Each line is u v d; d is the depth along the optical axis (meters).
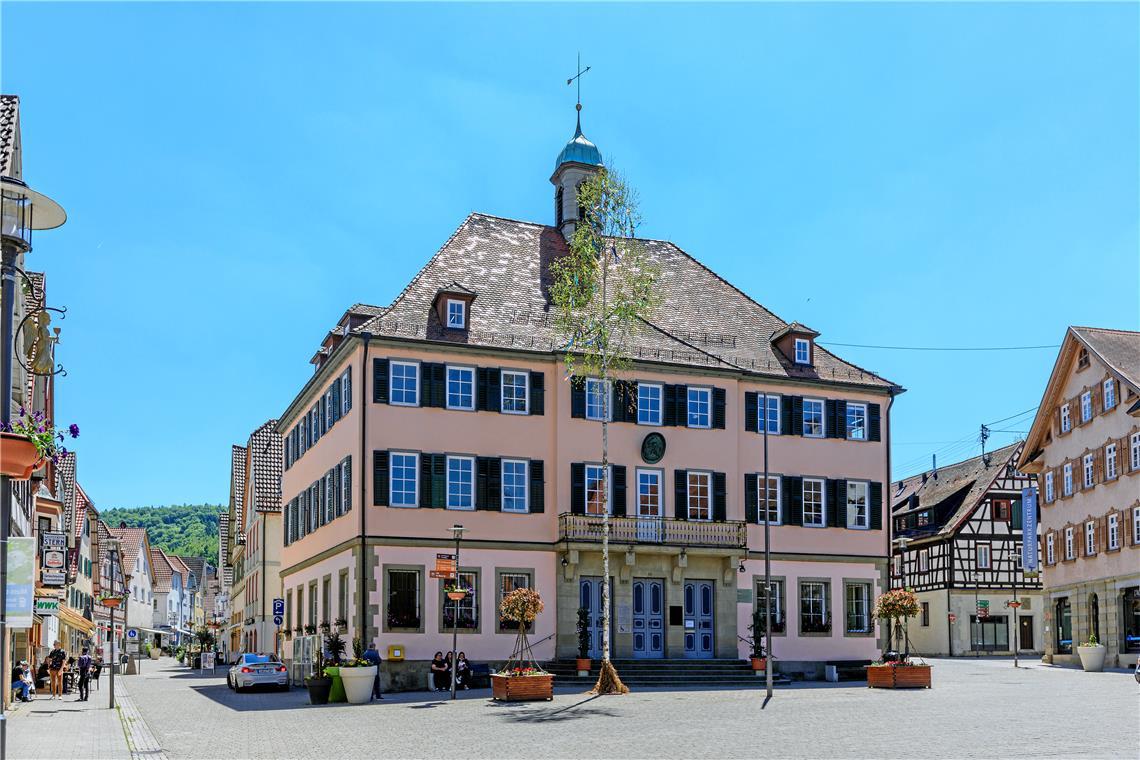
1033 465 54.75
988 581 65.81
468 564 36.72
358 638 35.12
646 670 36.88
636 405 39.47
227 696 35.88
